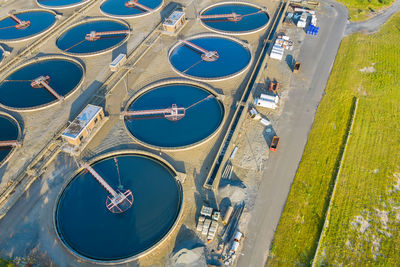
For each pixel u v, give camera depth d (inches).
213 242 1744.6
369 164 2215.8
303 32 3361.2
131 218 1860.2
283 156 2213.3
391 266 1721.2
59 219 1857.8
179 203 1923.0
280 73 2854.3
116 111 2434.8
